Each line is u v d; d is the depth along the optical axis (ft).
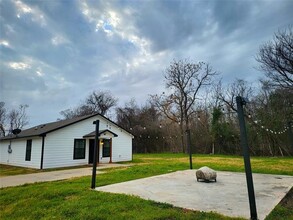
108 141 55.93
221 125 83.92
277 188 19.43
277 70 58.59
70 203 14.76
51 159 44.01
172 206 13.82
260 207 13.42
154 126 103.55
